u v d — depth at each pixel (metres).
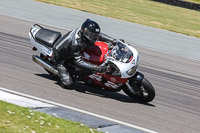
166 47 41.34
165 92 24.86
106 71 20.84
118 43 21.36
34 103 17.88
